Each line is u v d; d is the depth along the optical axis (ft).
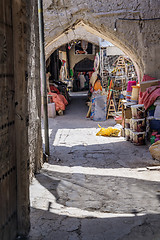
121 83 46.16
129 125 28.14
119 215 11.78
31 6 15.84
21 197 9.83
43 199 13.57
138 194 14.56
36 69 18.08
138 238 9.75
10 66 9.07
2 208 8.37
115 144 27.20
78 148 25.94
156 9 29.27
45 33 32.04
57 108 46.80
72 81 98.84
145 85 27.43
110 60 49.21
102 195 14.46
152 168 19.20
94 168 19.85
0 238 8.16
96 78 43.24
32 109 16.48
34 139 17.30
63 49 77.51
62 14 31.42
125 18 29.81
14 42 9.25
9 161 9.05
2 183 8.36
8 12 8.86
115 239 9.71
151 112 26.25
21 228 9.96
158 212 12.09
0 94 8.12
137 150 24.64
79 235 10.02
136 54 30.58
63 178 17.19
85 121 40.91
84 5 30.60
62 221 11.18
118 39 30.63
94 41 55.16
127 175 18.03
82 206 12.95
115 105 42.34
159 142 21.52
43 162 20.89
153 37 29.71
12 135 9.34
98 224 10.89
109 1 29.96
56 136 31.24
